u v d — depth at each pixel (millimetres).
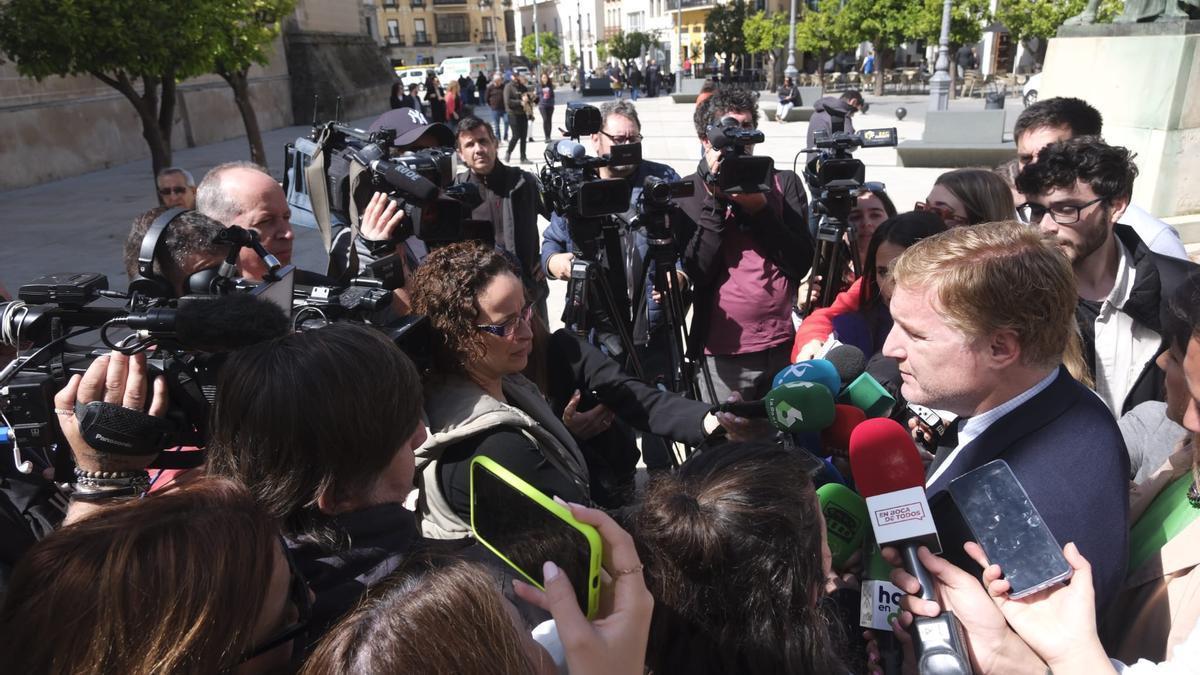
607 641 891
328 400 1188
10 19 6973
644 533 1162
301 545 1222
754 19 33031
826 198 2990
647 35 48375
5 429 1625
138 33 7355
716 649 1113
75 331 1576
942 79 14172
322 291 1844
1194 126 4891
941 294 1284
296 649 985
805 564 1123
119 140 16656
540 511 1005
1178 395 1399
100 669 792
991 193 2549
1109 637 1431
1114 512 1257
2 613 838
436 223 2225
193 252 1699
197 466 1534
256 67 23734
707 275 3119
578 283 2850
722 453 1248
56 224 10266
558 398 2361
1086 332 2227
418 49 68812
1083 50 5590
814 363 1740
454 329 1771
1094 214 2105
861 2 26172
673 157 13789
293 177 2955
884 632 1284
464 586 847
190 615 807
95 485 1413
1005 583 1150
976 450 1358
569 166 2861
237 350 1360
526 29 78875
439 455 1695
